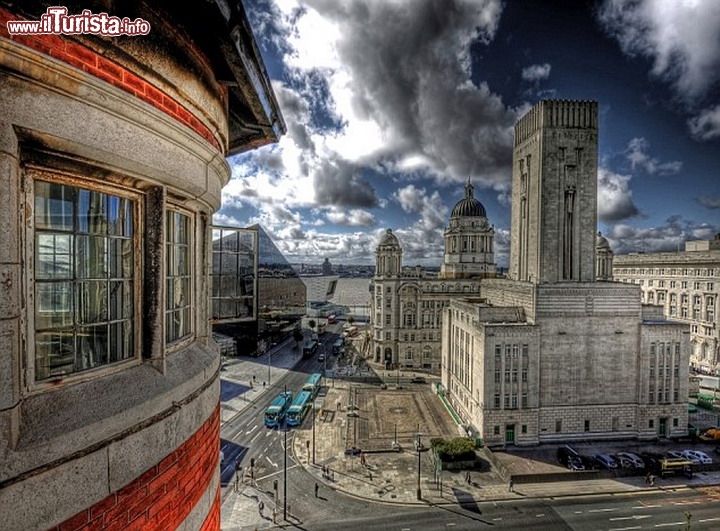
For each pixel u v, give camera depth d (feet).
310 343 312.29
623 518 112.88
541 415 159.84
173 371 14.99
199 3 12.44
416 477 131.95
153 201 14.05
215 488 18.44
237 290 26.02
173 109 14.12
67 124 10.60
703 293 273.75
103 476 11.33
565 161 187.11
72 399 11.28
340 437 159.94
